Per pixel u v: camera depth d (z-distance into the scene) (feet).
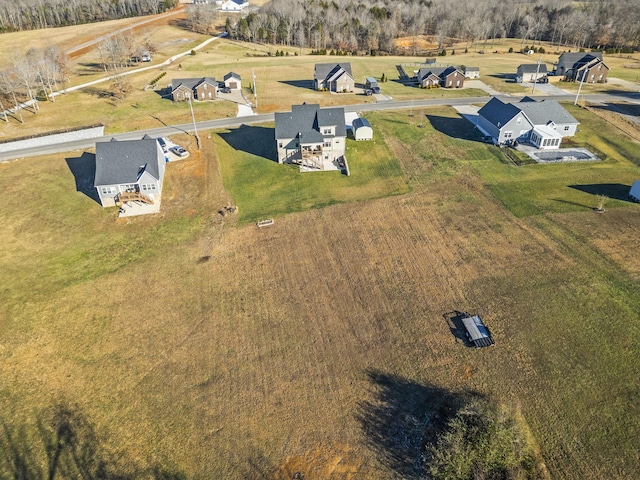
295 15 460.96
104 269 142.72
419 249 144.46
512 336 111.96
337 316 121.39
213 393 102.78
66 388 105.50
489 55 419.33
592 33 451.53
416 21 485.97
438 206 166.71
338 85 298.15
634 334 110.52
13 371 110.01
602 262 134.31
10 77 290.56
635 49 429.79
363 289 129.80
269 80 330.75
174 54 412.98
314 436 92.99
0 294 133.18
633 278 127.65
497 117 220.02
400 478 85.25
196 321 122.42
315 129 199.93
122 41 376.07
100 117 257.96
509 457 83.41
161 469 88.63
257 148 217.97
